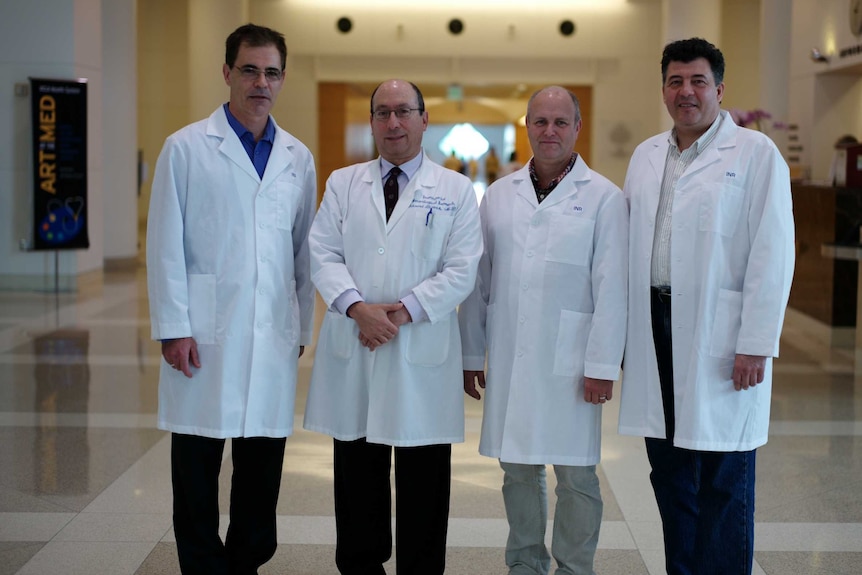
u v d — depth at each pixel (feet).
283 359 11.00
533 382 10.71
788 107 44.57
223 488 15.16
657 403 10.55
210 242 10.75
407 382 10.65
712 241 10.27
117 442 17.69
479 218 10.99
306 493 15.11
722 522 10.48
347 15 62.85
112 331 29.37
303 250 11.61
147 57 70.13
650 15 62.44
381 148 10.87
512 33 62.90
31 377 23.08
